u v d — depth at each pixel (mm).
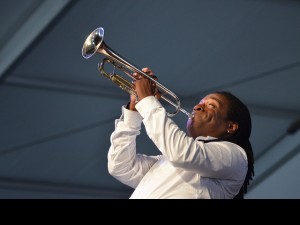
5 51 12547
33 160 14516
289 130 13898
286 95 13750
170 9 12000
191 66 13070
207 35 12539
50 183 14844
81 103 13578
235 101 7801
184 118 13539
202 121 7664
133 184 7699
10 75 12922
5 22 12078
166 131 7008
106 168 14570
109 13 11953
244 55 12992
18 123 13930
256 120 14297
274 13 12242
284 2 12000
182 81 13320
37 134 14125
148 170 7668
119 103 13547
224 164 7109
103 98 13445
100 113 13773
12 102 13508
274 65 13211
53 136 14172
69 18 11953
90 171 14648
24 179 14781
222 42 12688
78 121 13945
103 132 14164
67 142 14297
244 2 11977
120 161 7602
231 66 13156
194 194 7027
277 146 14695
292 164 14625
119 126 7676
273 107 14016
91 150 14422
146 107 7148
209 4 11977
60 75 12992
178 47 12695
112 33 12375
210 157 7055
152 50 12719
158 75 13234
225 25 12383
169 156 6953
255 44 12805
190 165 6965
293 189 14617
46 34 12148
